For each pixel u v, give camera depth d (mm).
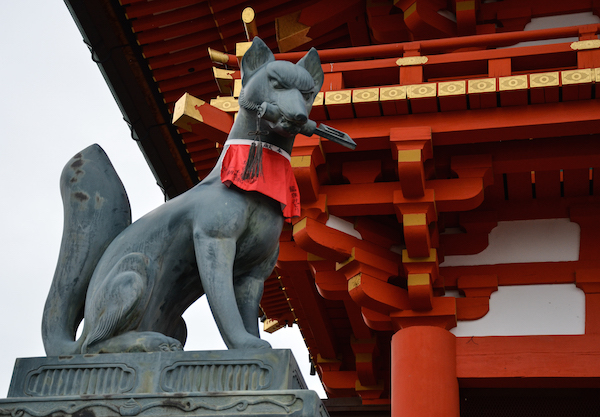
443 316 8234
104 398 3693
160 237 4148
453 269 8719
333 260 8430
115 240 4211
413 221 7789
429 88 7418
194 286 4277
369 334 11164
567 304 8297
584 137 7855
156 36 10094
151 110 10883
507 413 10109
